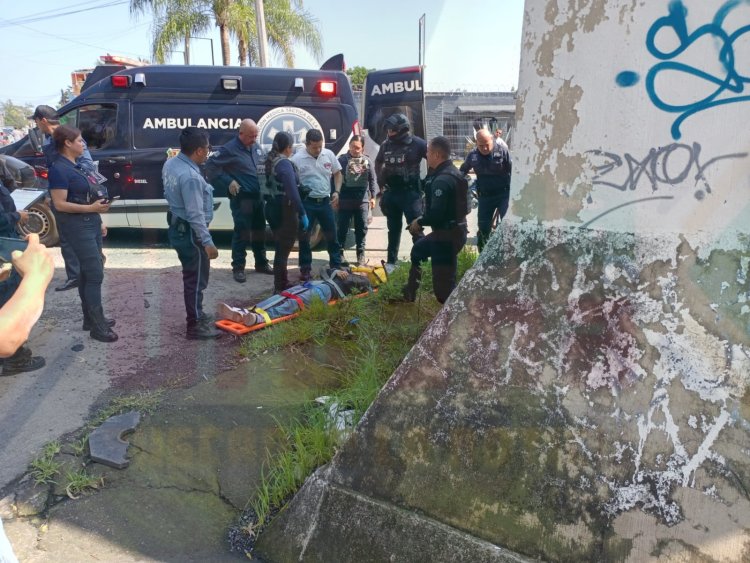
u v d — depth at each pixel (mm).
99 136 7023
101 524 2447
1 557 1325
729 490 1760
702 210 1824
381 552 2141
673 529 1806
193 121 6941
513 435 2039
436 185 4078
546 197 2029
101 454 2830
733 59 1730
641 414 1880
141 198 7051
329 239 5828
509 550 1984
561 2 1910
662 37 1793
